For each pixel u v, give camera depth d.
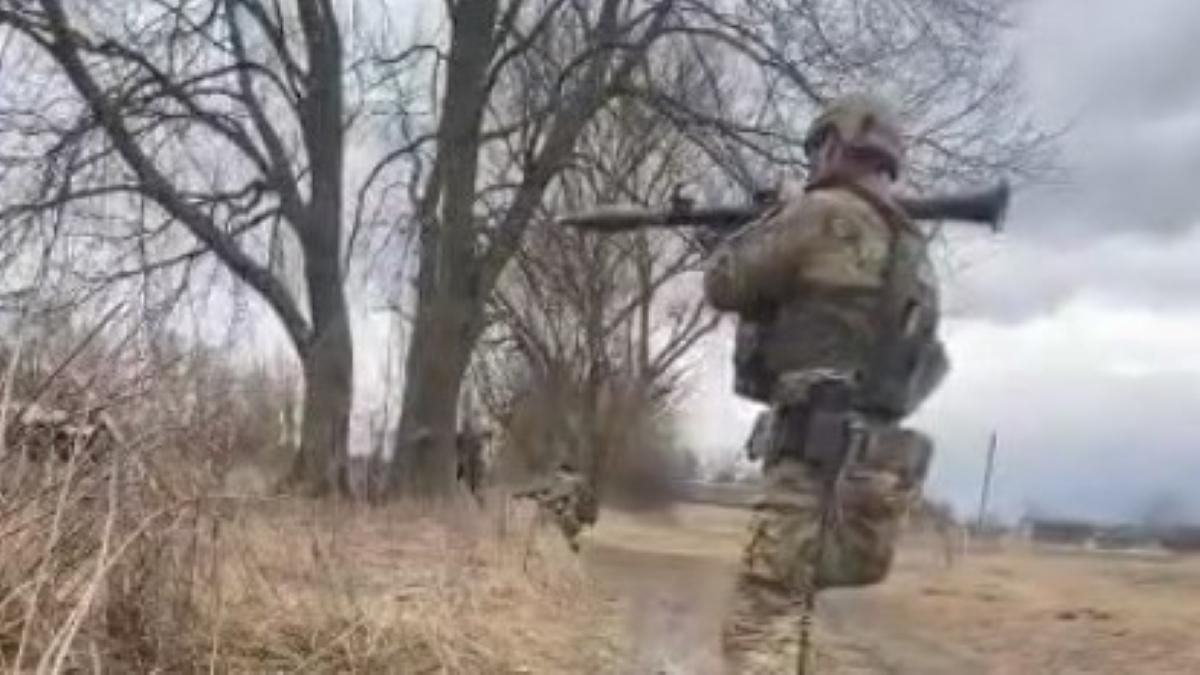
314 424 19.41
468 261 29.44
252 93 28.30
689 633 9.10
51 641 4.51
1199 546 20.98
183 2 26.73
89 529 5.09
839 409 5.24
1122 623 10.98
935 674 8.70
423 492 22.61
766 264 5.33
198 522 5.67
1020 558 18.28
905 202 5.66
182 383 5.66
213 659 5.44
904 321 5.32
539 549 13.05
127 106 25.78
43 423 5.06
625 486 11.48
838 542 5.27
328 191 28.80
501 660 7.42
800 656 5.24
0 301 5.20
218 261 27.39
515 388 35.91
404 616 7.27
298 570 7.18
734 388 5.57
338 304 28.34
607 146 30.06
